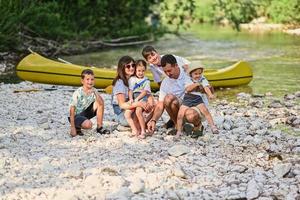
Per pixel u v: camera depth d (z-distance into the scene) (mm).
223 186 7734
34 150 9023
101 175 8000
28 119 10719
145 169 8234
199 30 29172
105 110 11367
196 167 8320
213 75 13602
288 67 16375
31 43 19984
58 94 12930
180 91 9633
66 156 8758
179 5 24031
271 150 8992
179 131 9523
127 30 23062
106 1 22297
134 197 7418
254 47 21266
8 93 13055
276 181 7816
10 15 18781
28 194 7531
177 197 7383
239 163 8453
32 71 13742
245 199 7410
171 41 24422
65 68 13680
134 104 9531
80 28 22328
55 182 7859
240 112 11344
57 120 10641
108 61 18406
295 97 12625
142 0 23562
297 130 10078
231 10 23953
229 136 9617
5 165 8406
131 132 9836
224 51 20281
